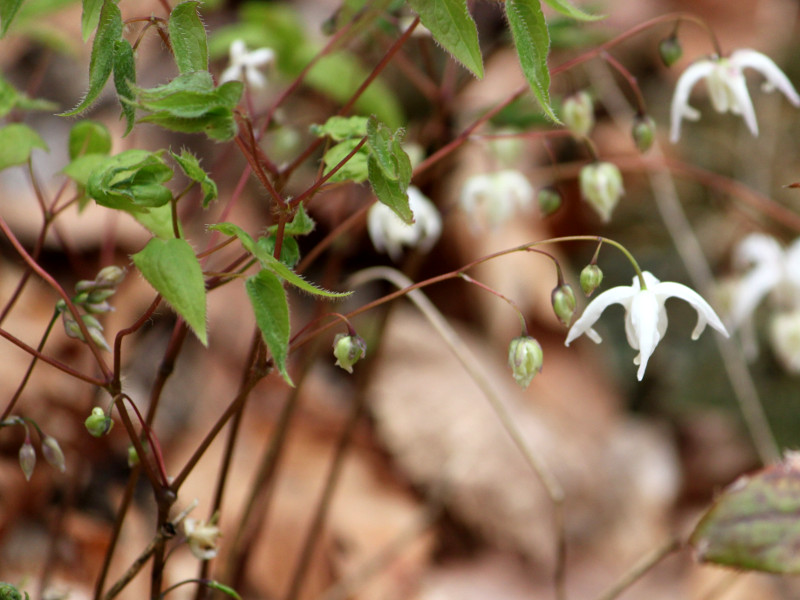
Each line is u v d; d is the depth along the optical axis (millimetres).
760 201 541
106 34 409
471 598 654
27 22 533
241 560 535
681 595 694
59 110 792
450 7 408
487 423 745
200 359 718
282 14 554
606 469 771
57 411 597
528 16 409
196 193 551
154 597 445
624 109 728
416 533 655
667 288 432
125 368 576
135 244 727
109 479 591
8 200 730
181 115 400
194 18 410
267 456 521
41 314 679
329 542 634
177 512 604
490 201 528
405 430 738
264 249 409
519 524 702
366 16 504
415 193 514
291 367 744
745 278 559
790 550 470
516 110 537
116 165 421
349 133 443
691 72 485
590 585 688
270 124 489
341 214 567
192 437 673
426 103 785
